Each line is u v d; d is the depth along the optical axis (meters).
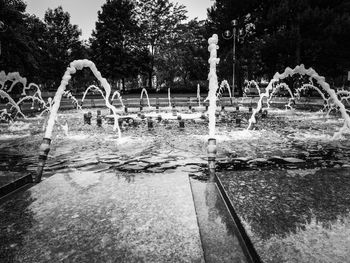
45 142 4.06
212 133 4.31
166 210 2.05
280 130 9.75
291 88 27.00
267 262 1.34
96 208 2.11
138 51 46.94
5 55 24.80
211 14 33.16
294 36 23.02
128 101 26.14
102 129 10.35
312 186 2.39
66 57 48.91
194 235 1.68
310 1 24.28
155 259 1.44
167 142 7.78
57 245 1.58
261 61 29.86
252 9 29.75
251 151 6.53
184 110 18.47
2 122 12.92
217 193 2.52
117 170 5.24
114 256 1.47
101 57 45.09
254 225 1.71
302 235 1.57
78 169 5.32
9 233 1.73
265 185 2.43
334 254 1.39
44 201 2.26
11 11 23.84
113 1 45.34
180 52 47.53
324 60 26.47
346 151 6.46
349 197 2.12
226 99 26.25
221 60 31.70
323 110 17.81
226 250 1.61
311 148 6.82
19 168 5.41
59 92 4.71
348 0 24.06
